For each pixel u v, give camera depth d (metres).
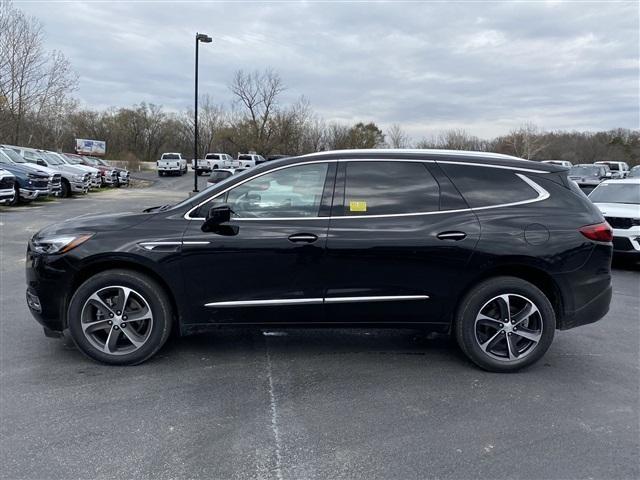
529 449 3.12
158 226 4.16
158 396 3.74
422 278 4.17
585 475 2.86
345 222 4.17
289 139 66.50
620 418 3.54
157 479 2.76
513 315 4.26
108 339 4.19
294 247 4.11
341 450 3.07
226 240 4.10
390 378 4.14
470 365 4.45
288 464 2.92
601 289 4.28
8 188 16.33
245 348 4.75
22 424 3.30
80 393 3.76
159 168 50.28
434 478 2.81
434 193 4.27
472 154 4.49
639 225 9.27
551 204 4.30
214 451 3.04
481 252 4.14
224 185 4.25
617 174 33.69
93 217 4.45
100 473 2.80
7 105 30.67
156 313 4.18
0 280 7.25
